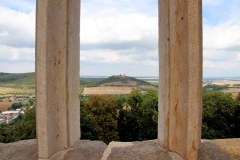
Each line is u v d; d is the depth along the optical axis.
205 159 2.74
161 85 3.12
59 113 3.01
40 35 2.68
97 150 3.13
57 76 2.94
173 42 2.80
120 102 18.08
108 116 16.45
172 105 2.87
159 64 3.19
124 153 2.93
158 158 2.81
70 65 3.04
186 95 2.61
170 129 2.90
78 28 3.31
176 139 2.82
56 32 2.86
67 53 2.97
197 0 2.48
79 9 3.33
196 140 2.63
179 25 2.68
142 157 2.83
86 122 15.46
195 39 2.51
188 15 2.49
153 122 17.64
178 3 2.66
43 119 2.75
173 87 2.85
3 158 2.99
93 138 15.80
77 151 3.06
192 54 2.52
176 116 2.80
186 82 2.61
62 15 2.91
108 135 16.50
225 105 17.14
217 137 16.69
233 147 2.90
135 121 18.00
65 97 3.02
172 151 2.88
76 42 3.24
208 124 17.12
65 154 3.03
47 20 2.66
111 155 2.92
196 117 2.61
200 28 2.78
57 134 2.99
